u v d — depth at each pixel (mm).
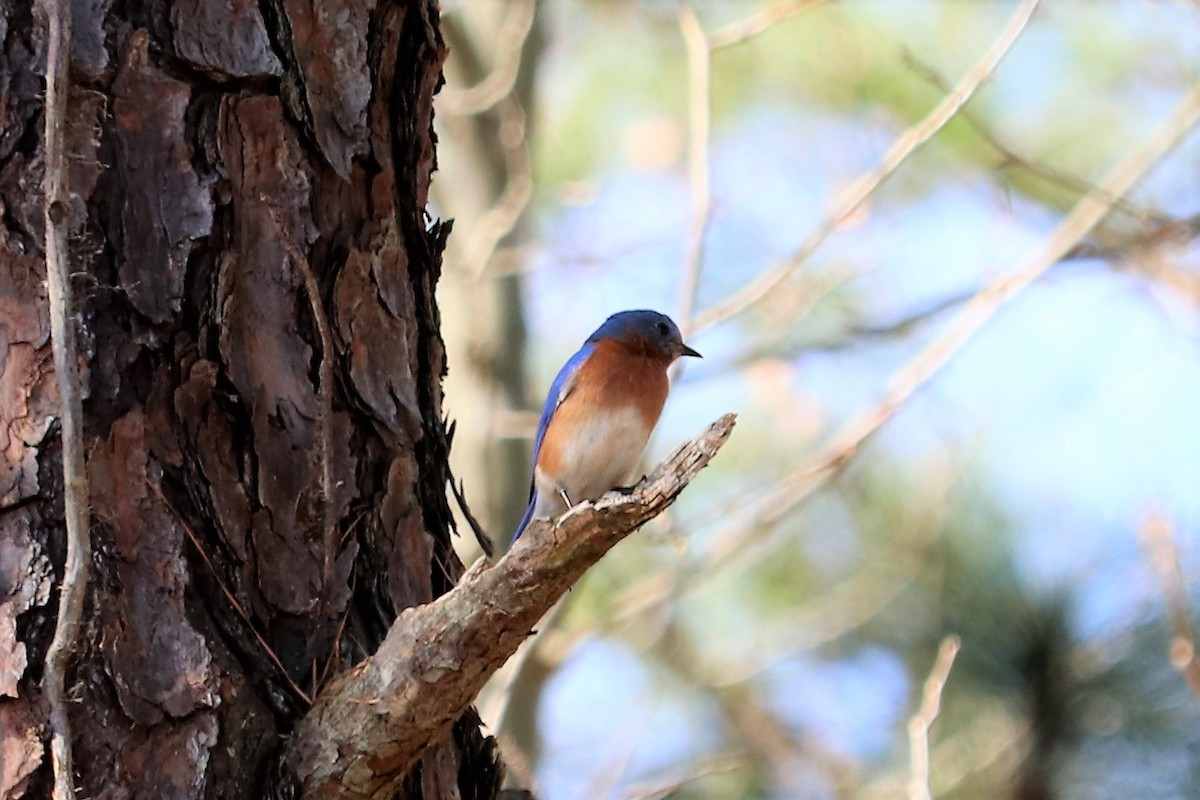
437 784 7094
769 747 17312
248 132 6930
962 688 13266
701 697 17938
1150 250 14539
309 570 6703
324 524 6777
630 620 15570
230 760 6215
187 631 6258
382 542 7102
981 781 13500
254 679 6367
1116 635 12359
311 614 6660
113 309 6430
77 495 5914
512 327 15727
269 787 6238
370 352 7270
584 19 19156
